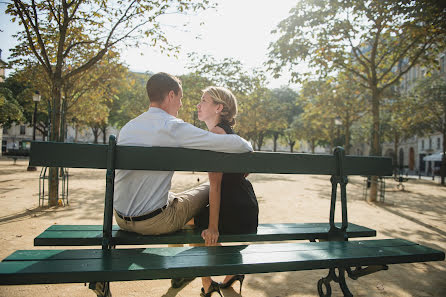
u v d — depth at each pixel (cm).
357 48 1023
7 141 5191
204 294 257
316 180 2039
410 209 857
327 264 201
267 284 316
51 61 912
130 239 218
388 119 2656
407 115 1997
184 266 175
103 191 1011
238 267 183
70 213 633
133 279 167
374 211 800
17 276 154
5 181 1176
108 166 202
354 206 879
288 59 971
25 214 609
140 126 216
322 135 3378
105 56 1005
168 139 211
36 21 683
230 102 254
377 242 248
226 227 241
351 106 1900
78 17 754
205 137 211
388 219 689
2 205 693
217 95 252
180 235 226
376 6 841
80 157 200
